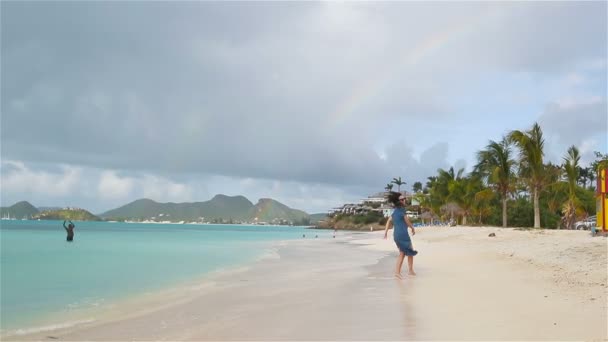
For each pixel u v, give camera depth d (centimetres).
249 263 2016
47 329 801
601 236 2022
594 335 608
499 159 4497
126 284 1350
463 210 6481
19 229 9088
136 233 7950
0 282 1402
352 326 730
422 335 652
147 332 764
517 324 683
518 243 2145
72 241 4116
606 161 4253
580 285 983
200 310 942
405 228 1307
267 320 810
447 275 1298
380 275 1389
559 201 5512
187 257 2405
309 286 1222
